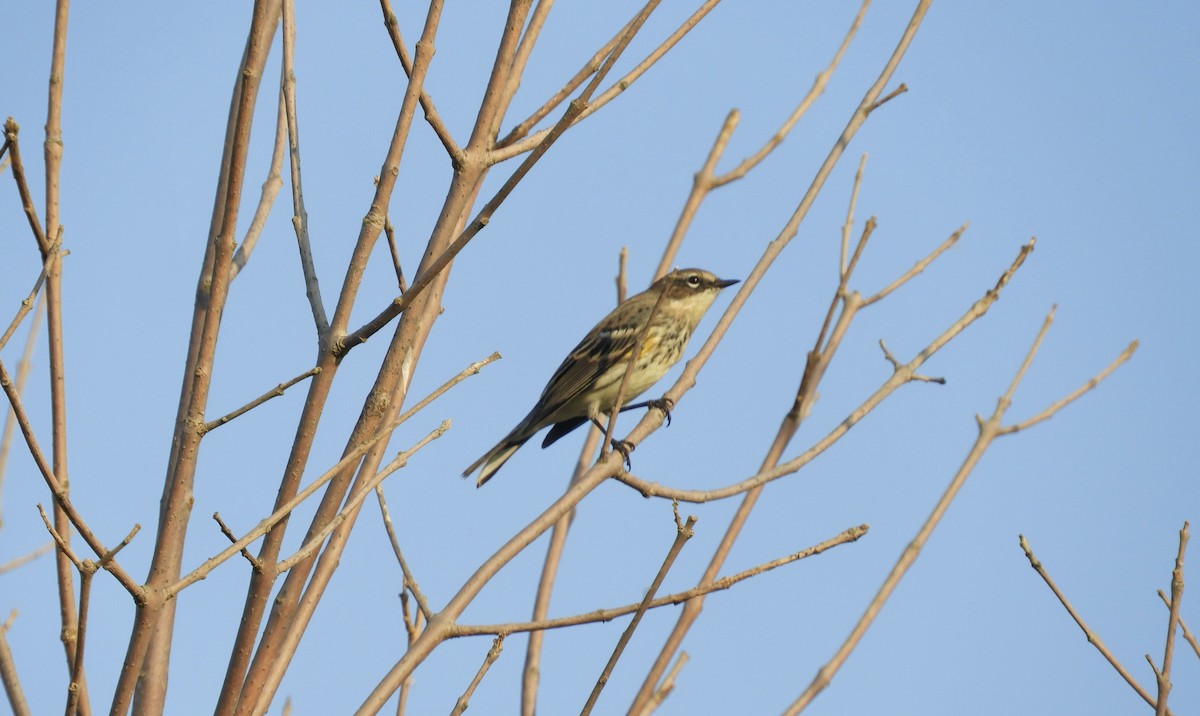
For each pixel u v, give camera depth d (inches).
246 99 330.6
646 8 360.8
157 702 385.1
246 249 460.1
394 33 404.8
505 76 410.0
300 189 399.5
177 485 315.6
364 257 358.6
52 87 393.7
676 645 462.6
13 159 345.4
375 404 362.9
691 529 353.1
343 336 352.2
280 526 332.8
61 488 292.5
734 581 381.1
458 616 372.8
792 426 518.9
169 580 311.9
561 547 527.2
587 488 426.6
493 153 404.8
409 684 406.0
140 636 301.1
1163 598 409.7
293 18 430.0
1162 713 391.5
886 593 488.4
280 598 351.6
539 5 467.5
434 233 393.1
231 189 329.7
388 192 362.6
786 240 511.5
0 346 303.9
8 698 365.1
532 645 498.0
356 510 400.8
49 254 346.6
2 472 454.0
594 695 341.7
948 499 515.8
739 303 504.4
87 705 323.3
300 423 348.5
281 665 356.2
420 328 438.6
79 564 289.9
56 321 381.1
